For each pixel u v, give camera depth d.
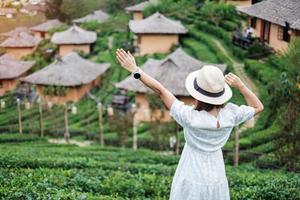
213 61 48.00
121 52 6.40
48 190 10.93
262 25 47.75
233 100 37.50
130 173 17.31
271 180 15.09
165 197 13.08
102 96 50.34
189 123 6.24
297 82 27.36
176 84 42.66
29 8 33.31
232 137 31.75
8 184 11.90
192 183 6.29
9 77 52.81
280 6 45.44
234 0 60.62
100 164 19.59
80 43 67.31
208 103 6.23
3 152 22.08
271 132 30.08
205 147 6.33
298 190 13.09
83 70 53.12
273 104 32.38
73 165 19.00
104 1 79.75
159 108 41.22
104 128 39.59
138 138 36.03
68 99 51.00
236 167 23.61
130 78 45.03
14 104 48.34
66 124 37.22
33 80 50.88
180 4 69.12
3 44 57.88
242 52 46.06
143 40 60.88
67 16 68.62
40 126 40.19
